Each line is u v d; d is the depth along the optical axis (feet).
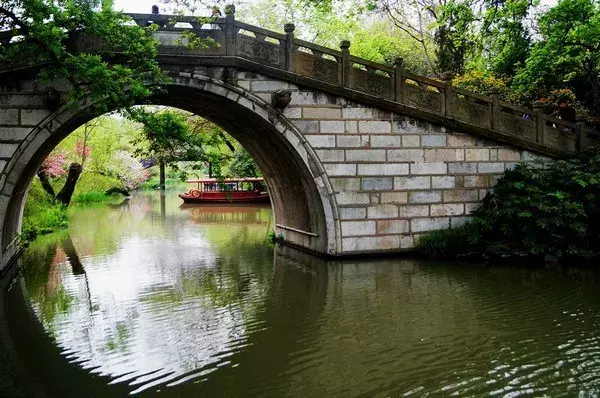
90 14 35.14
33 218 73.20
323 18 88.07
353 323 30.48
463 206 49.01
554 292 36.04
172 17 43.34
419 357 25.38
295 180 51.85
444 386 22.34
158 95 47.06
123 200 145.59
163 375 24.04
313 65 46.09
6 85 40.11
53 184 116.16
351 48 86.33
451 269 43.24
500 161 49.60
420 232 48.32
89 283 42.06
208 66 43.96
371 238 47.55
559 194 44.96
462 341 27.30
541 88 65.10
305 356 25.84
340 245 47.11
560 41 54.29
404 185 47.88
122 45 38.34
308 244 53.31
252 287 39.68
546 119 50.49
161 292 38.83
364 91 46.93
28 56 38.37
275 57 45.29
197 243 62.80
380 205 47.55
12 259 50.49
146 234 71.20
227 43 44.14
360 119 46.93
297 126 45.83
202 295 37.73
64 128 43.98
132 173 164.25
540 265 44.42
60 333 29.96
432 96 48.39
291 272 44.45
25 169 42.09
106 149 137.80
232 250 57.41
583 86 67.87
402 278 40.52
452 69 84.94
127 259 52.29
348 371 24.02
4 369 24.99
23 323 31.96
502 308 32.63
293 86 45.70
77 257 53.67
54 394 22.29
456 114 48.65
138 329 30.42
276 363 25.12
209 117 58.44
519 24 61.52
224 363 25.23
